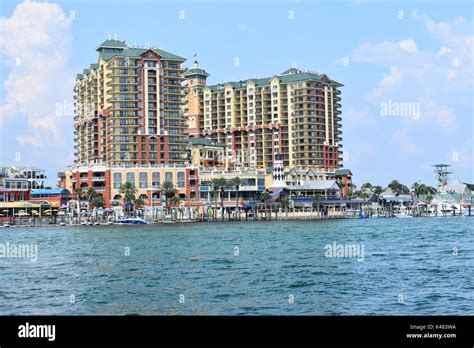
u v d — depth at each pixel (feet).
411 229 570.05
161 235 505.66
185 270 254.27
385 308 173.88
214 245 385.29
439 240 413.18
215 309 174.09
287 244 386.32
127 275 241.55
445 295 191.52
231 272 246.06
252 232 537.24
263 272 245.24
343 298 188.55
